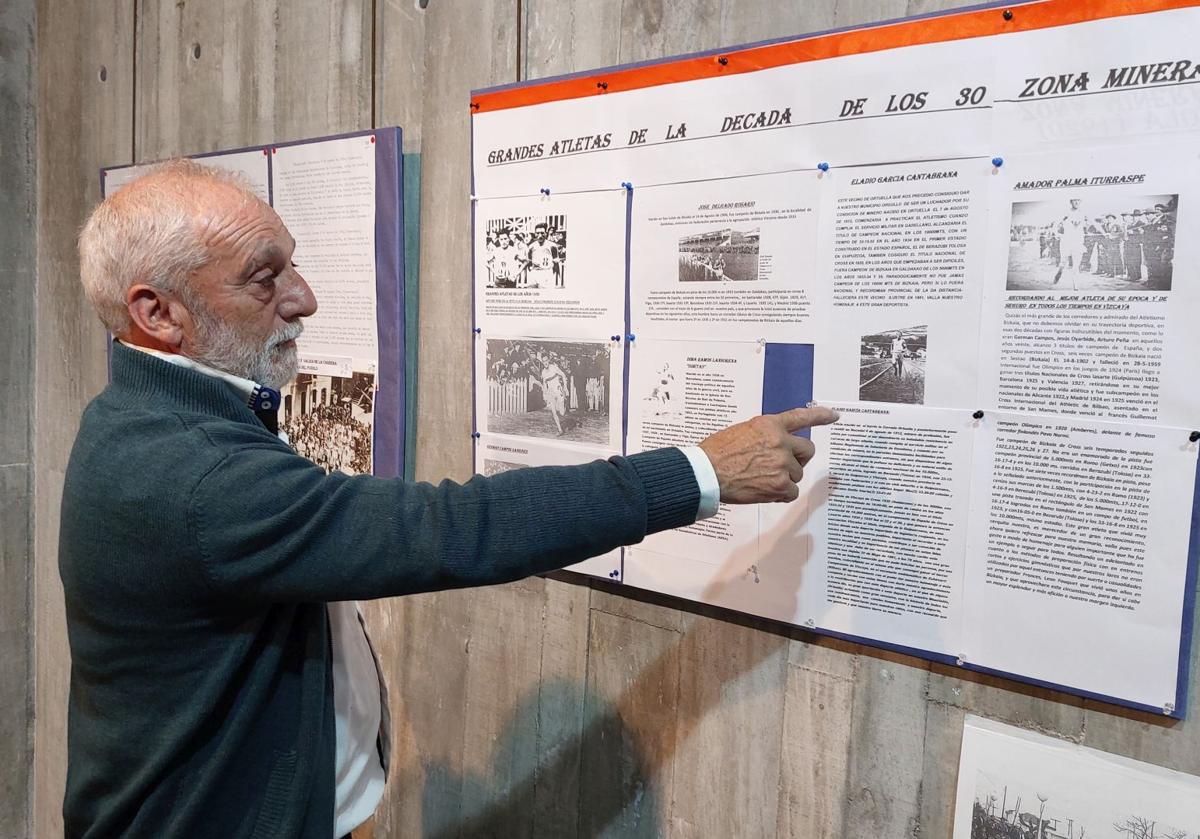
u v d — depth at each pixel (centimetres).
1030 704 100
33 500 235
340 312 161
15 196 223
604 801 138
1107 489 91
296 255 167
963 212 97
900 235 101
